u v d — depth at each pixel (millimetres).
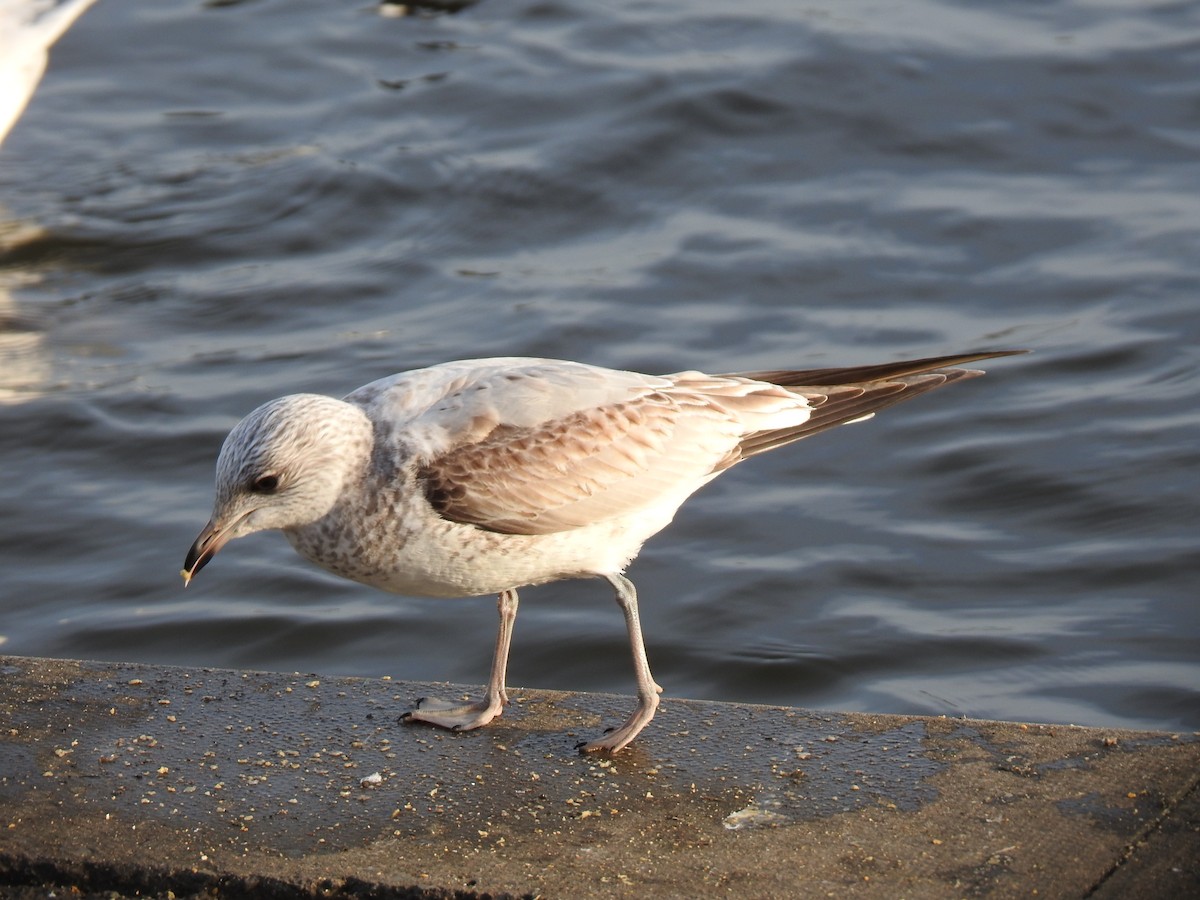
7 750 7711
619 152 19266
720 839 6914
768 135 19531
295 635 11758
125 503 13492
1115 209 17641
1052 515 12867
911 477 13516
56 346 16031
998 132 19344
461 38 22547
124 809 7191
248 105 21203
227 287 17125
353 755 7781
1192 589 11812
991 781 7293
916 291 16344
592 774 7570
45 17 19781
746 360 15062
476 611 12094
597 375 8422
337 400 8094
